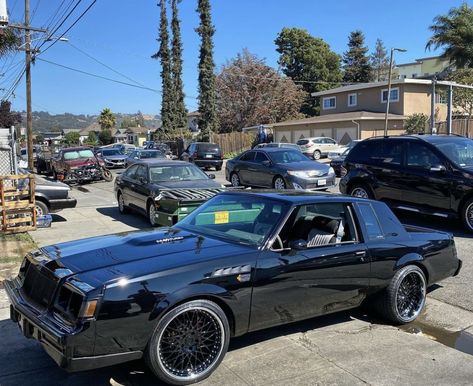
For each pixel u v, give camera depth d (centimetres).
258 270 424
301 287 452
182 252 425
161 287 377
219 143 4266
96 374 412
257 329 435
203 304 394
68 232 1053
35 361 439
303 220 475
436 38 4134
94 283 366
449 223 1067
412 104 3878
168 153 3606
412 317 540
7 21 1012
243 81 5378
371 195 1130
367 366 432
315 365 432
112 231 1066
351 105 4350
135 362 431
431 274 563
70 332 349
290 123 4369
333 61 6669
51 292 388
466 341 501
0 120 6247
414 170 1033
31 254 450
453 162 978
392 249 521
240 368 424
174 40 5103
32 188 1005
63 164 2300
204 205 552
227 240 464
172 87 5162
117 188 1330
